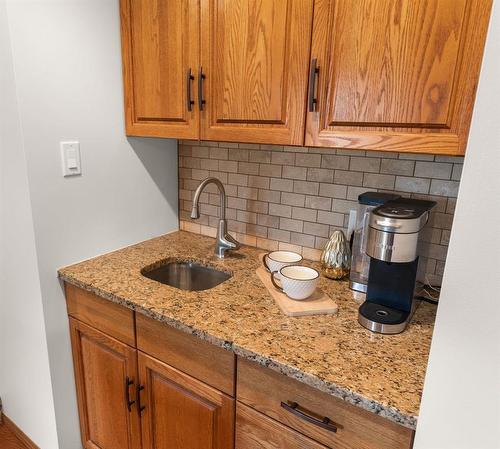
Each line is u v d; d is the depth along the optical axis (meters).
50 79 1.20
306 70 1.02
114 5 1.35
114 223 1.52
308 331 0.97
